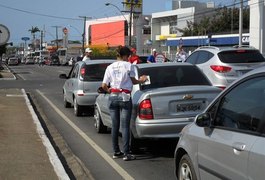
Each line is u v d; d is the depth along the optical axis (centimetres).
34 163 788
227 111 492
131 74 821
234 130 466
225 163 462
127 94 816
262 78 454
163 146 945
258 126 429
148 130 807
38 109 1642
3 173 723
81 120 1356
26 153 864
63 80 3391
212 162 491
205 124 514
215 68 1279
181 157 592
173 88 829
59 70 5794
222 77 1258
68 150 936
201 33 8100
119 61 823
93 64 1410
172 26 9300
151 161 828
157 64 932
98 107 1105
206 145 507
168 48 8088
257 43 4500
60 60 9188
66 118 1401
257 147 411
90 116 1438
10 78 3634
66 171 760
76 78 1434
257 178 404
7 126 1178
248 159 418
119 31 9394
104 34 10075
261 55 1317
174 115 812
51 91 2431
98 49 8288
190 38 7156
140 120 815
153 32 9775
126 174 746
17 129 1132
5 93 2159
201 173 523
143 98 818
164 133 810
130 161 833
